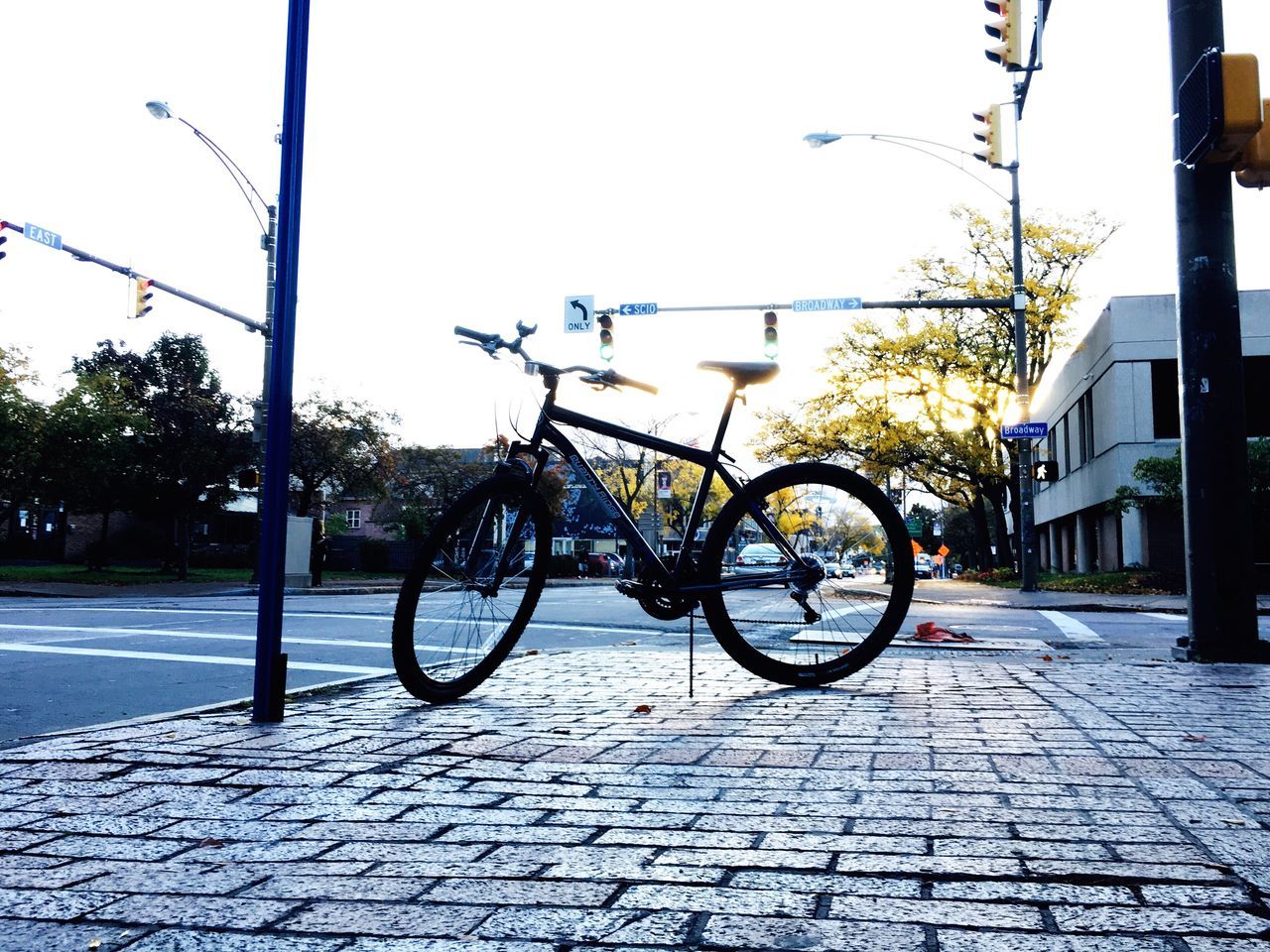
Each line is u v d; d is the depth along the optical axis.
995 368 31.77
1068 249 29.78
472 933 1.79
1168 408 26.80
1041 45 11.91
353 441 38.34
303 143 4.35
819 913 1.87
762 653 5.00
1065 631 11.94
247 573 36.03
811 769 3.13
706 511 4.92
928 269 31.47
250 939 1.77
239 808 2.69
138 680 6.62
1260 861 2.16
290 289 4.27
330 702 4.68
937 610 16.94
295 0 4.39
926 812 2.59
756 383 4.87
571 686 5.16
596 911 1.90
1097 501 29.98
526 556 4.86
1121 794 2.77
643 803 2.72
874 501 5.15
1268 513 20.95
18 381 28.52
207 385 35.41
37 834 2.46
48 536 46.16
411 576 4.50
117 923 1.86
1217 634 6.32
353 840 2.39
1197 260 6.48
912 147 18.62
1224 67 5.29
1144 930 1.77
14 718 5.22
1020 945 1.71
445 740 3.64
